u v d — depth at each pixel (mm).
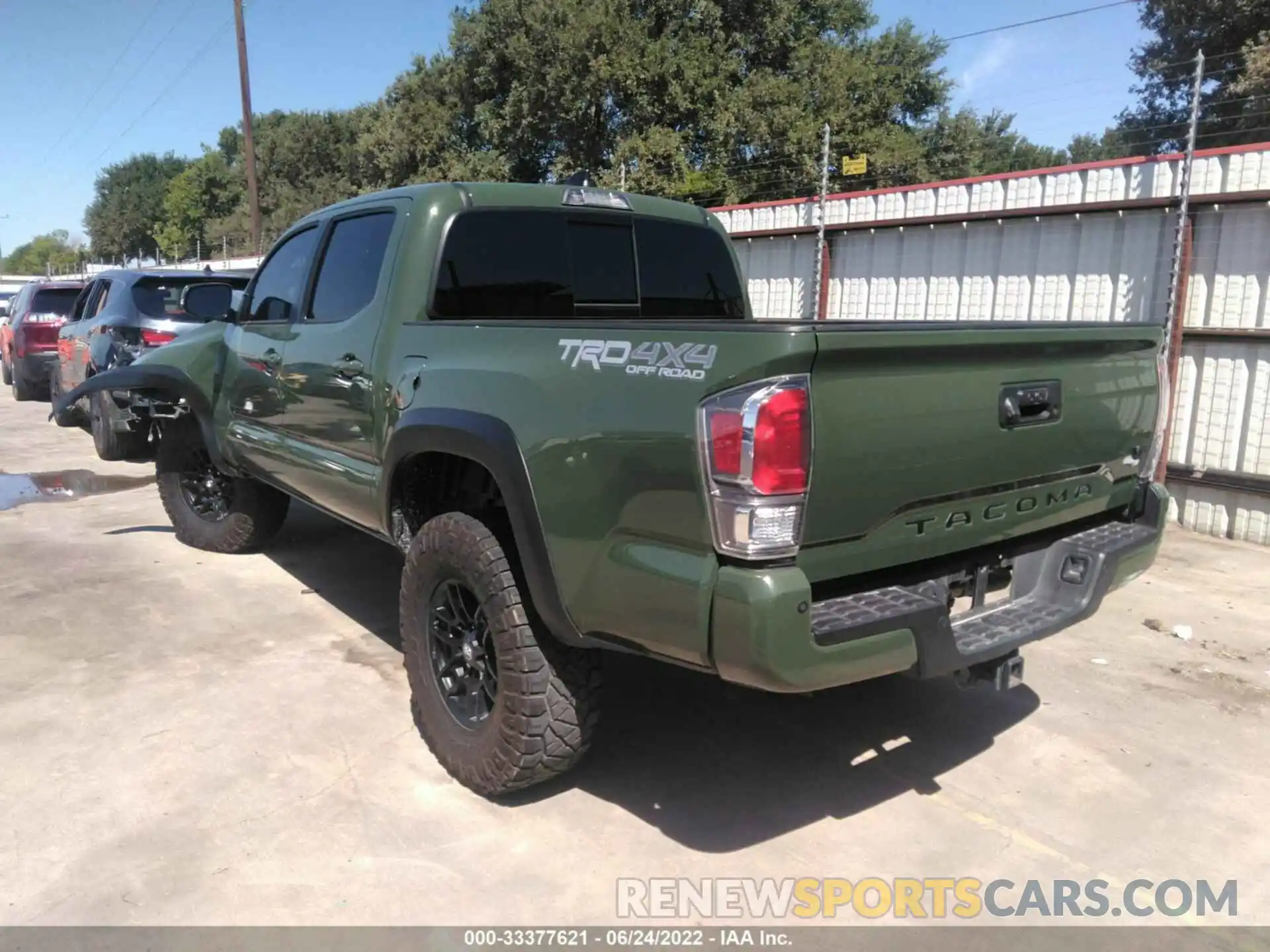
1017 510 3025
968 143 26922
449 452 3109
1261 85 15352
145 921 2555
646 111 22328
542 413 2770
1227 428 6688
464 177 24328
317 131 51562
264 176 53344
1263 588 5602
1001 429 2840
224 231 53594
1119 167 6977
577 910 2648
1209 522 6871
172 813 3062
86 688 3979
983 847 3002
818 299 9109
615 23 22016
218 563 5816
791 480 2289
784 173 22031
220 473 5930
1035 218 7527
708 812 3164
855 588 2678
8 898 2635
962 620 2986
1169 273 6777
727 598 2314
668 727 3781
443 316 3664
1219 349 6660
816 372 2320
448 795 3213
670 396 2426
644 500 2492
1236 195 6383
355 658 4332
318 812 3086
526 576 2854
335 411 3957
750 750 3604
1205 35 19938
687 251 4551
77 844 2883
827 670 2381
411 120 27094
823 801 3250
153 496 7766
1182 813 3217
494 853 2895
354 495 3883
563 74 22391
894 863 2904
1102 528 3486
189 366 5371
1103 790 3352
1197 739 3734
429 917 2604
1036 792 3332
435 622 3350
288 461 4477
